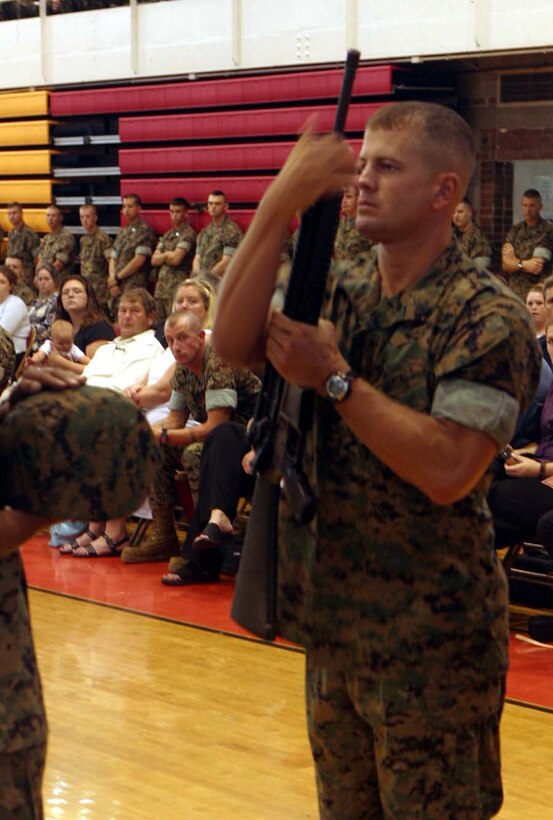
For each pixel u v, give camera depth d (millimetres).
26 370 2250
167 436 6914
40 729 2221
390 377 2424
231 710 4836
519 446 6371
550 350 6355
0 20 17703
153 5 15711
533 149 13188
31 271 17016
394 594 2451
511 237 12273
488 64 13344
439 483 2291
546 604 6305
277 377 2496
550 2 11938
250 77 14758
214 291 7418
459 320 2355
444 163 2389
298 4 14094
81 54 16719
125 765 4270
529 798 3980
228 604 6465
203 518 6746
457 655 2457
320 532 2494
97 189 17125
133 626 6051
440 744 2467
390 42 13164
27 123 17516
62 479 2127
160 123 15945
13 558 2236
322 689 2580
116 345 8047
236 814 3865
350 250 11953
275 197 2307
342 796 2645
